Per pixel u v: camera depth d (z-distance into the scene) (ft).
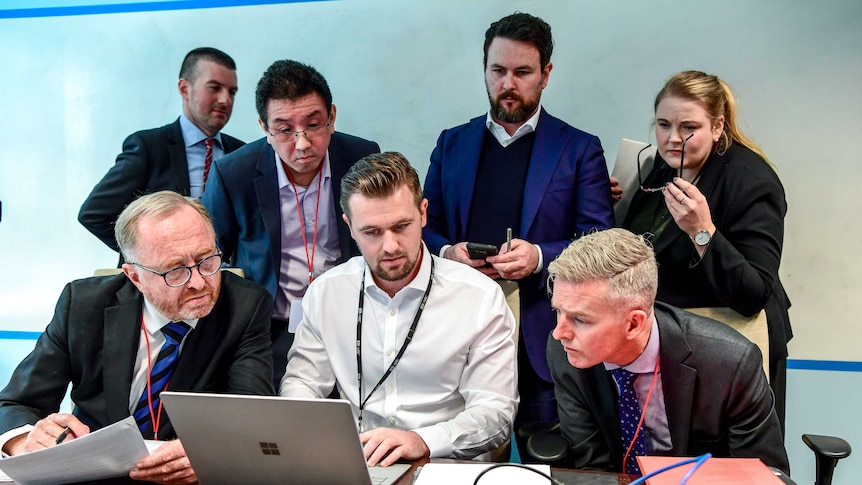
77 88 11.82
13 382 6.22
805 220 9.67
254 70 11.23
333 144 8.93
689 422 5.58
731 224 7.79
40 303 12.17
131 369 6.15
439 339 6.55
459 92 10.66
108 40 11.67
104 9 11.62
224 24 11.28
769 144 9.71
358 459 4.15
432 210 9.41
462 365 6.61
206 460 4.47
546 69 8.96
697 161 8.00
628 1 9.97
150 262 5.85
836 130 9.48
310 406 4.05
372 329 6.75
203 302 6.03
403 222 6.17
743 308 7.27
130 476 4.84
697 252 7.64
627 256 5.06
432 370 6.56
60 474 4.69
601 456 6.12
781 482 4.17
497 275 8.43
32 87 11.94
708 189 7.95
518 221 8.87
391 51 10.84
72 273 12.06
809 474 9.84
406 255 6.29
